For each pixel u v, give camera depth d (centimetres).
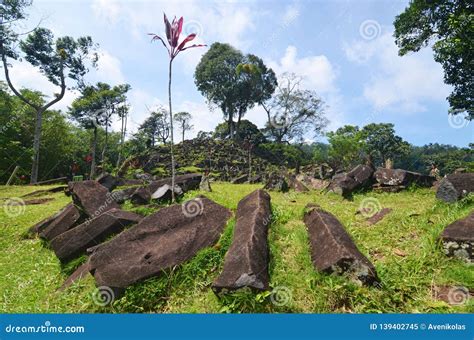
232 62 4372
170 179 844
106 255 447
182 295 397
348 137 2934
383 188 834
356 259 374
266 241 452
